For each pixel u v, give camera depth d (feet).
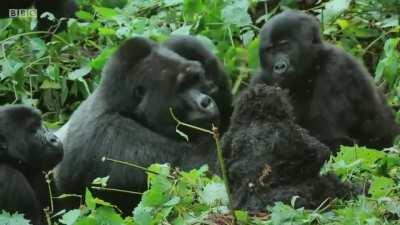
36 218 41.50
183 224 35.63
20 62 55.01
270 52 47.98
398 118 49.67
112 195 45.19
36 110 43.29
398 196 37.19
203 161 44.88
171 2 57.41
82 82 54.75
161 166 39.19
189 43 47.70
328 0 58.03
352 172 39.09
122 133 45.55
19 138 42.37
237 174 36.22
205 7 56.80
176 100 45.37
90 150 45.55
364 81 47.73
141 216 36.29
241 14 55.16
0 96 55.67
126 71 46.26
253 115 36.47
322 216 34.63
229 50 54.39
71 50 56.90
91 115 46.70
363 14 56.24
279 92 36.47
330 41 55.42
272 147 35.86
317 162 36.04
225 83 47.70
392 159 40.73
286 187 35.96
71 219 37.17
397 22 54.60
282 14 48.80
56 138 43.29
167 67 45.62
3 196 40.88
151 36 55.31
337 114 46.83
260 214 35.53
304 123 47.26
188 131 45.52
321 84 47.26
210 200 37.09
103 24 58.54
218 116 45.47
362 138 47.73
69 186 45.88
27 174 42.88
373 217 34.60
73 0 60.44
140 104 46.09
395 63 50.98
